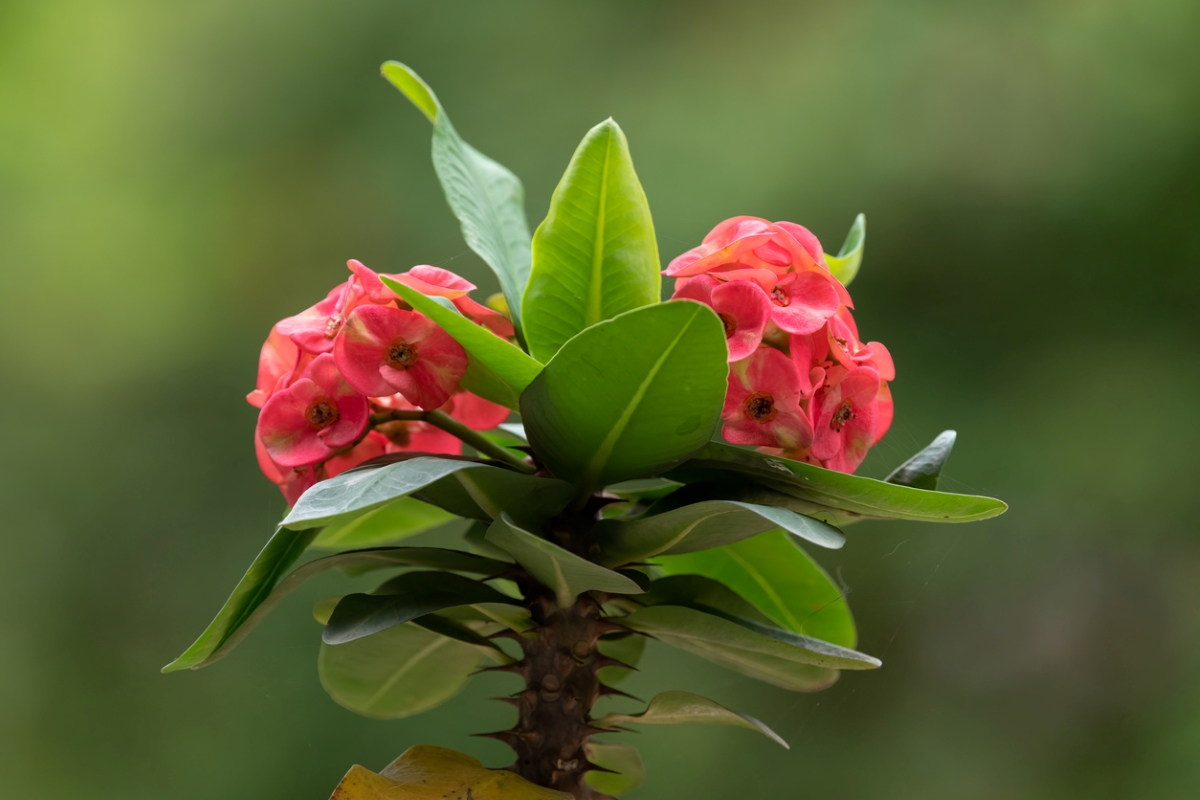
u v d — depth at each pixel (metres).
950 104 1.92
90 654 1.90
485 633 0.73
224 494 2.03
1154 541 1.73
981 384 1.81
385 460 0.70
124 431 2.06
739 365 0.69
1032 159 1.87
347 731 1.66
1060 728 1.72
